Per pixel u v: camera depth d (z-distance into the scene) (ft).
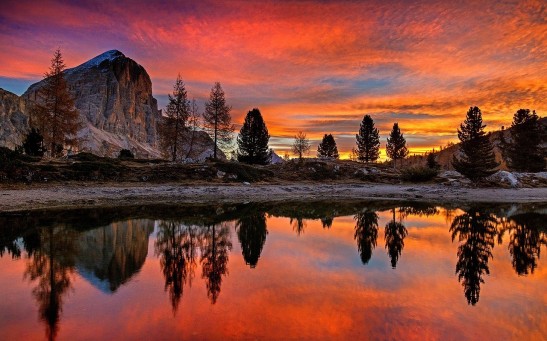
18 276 34.12
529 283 33.45
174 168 153.48
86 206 88.43
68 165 128.57
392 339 21.53
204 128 211.61
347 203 113.39
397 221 75.66
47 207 83.71
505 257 44.34
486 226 69.82
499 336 22.30
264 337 21.44
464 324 23.98
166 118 199.11
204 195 121.70
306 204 109.29
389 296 29.35
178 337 21.34
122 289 30.60
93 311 25.49
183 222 70.28
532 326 23.80
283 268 38.19
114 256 42.86
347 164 220.84
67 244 48.49
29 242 49.44
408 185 184.96
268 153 238.89
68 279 33.37
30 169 114.83
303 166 207.21
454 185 180.04
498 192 151.43
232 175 163.22
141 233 58.08
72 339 21.03
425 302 28.07
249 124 228.02
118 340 20.95
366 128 301.02
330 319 24.39
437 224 71.56
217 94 211.00
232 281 33.24
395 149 317.63
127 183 131.64
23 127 420.36
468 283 33.14
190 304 27.04
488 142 180.96
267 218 78.23
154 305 26.78
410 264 40.24
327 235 58.75
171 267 38.34
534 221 77.20
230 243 51.93
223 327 22.84
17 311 25.34
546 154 235.20
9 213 74.02
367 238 56.39
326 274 35.91
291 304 27.25
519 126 237.45
